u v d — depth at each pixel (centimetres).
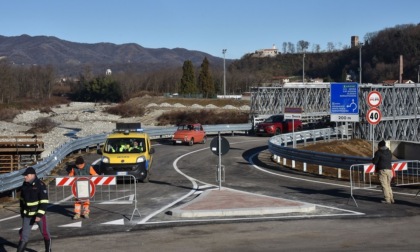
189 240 1108
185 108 9862
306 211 1412
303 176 2248
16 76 14175
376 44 15925
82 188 1358
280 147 2670
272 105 5553
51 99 14238
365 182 2066
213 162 2812
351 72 15962
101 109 11644
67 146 2827
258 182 2058
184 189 1905
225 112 8288
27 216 981
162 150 3447
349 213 1391
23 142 3084
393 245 1040
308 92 5734
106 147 2134
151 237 1142
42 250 1051
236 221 1302
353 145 4056
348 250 1005
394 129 5003
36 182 990
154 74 16038
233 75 14712
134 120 9288
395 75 13675
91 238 1144
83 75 17325
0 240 1149
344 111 2756
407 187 1906
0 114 9200
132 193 1830
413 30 14800
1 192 1753
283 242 1077
